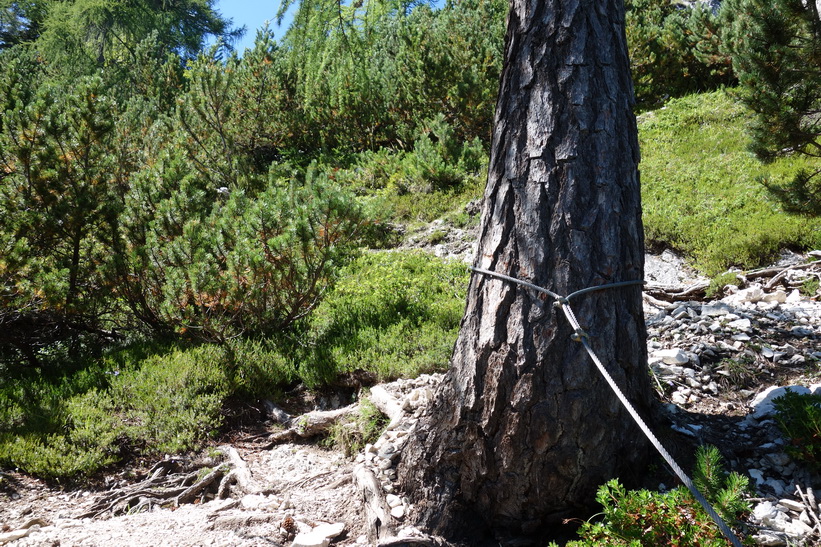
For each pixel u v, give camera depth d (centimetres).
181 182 738
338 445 466
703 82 1471
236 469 442
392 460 386
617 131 317
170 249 627
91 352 685
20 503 418
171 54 1705
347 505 366
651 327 571
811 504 307
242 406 548
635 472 325
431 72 1410
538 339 305
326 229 638
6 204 652
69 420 500
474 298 331
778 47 587
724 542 248
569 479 310
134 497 429
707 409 411
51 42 2262
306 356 602
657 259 813
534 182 312
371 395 507
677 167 1052
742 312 554
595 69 314
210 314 619
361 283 784
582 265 306
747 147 636
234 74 1241
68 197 666
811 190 620
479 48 1428
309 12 430
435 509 333
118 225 701
